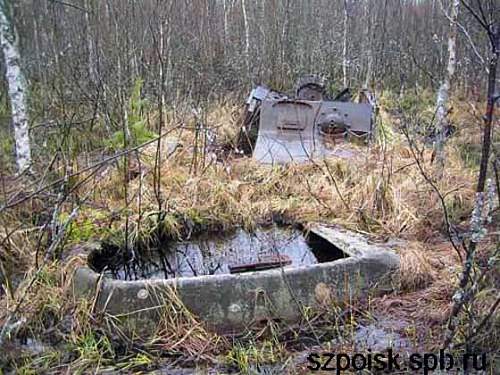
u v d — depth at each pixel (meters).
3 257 3.93
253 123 6.89
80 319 3.29
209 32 10.53
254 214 4.86
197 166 5.65
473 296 2.91
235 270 4.01
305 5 13.64
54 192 4.63
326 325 3.40
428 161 6.02
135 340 3.23
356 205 4.85
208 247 4.56
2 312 3.38
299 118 6.30
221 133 7.39
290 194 5.20
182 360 3.08
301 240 4.58
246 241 4.64
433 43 12.70
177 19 9.18
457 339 3.03
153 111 7.16
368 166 5.52
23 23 7.80
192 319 3.30
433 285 3.72
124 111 5.19
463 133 7.59
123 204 4.68
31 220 4.38
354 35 13.48
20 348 3.16
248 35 11.70
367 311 3.50
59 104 6.37
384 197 4.84
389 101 10.44
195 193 4.98
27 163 5.14
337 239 4.23
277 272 3.52
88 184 4.88
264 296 3.42
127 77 6.63
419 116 8.89
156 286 3.37
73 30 7.59
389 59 12.56
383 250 3.94
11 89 5.09
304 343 3.24
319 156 5.79
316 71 11.87
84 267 3.64
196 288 3.38
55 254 3.88
